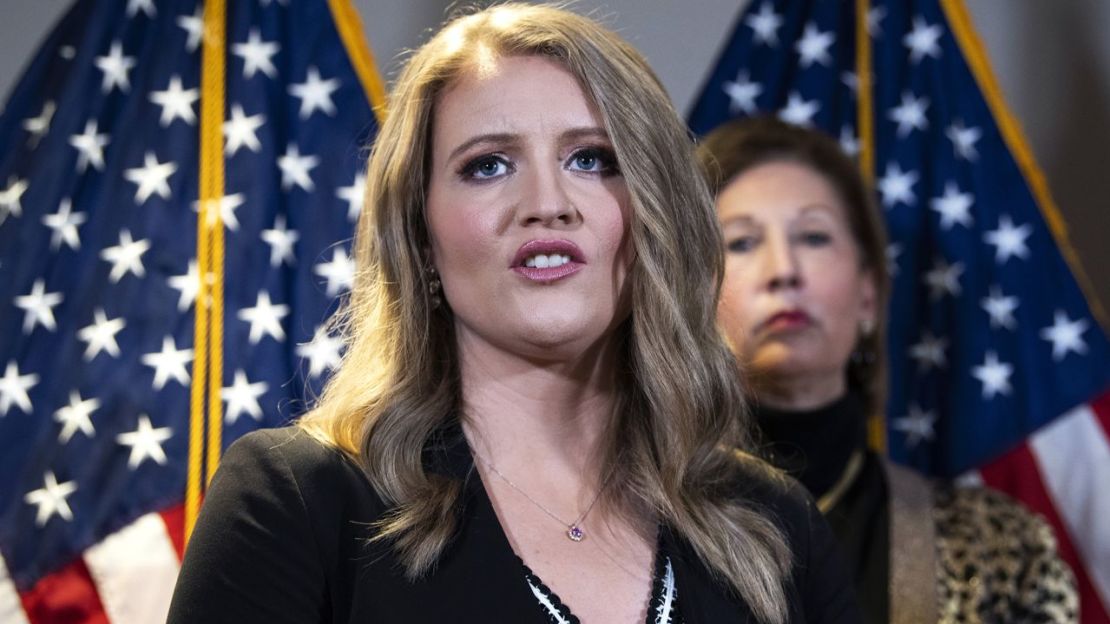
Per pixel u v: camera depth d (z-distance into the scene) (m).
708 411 2.06
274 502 1.78
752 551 2.00
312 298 3.00
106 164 2.96
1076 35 4.09
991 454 3.46
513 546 1.88
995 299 3.54
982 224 3.57
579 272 1.91
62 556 2.77
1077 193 4.08
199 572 1.73
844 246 3.16
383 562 1.78
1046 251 3.58
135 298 2.90
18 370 2.83
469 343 2.00
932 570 2.98
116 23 3.04
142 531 2.80
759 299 3.08
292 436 1.88
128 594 2.78
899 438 3.51
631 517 2.00
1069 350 3.52
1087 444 3.46
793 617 2.06
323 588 1.77
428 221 1.97
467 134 1.92
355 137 3.10
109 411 2.84
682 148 2.03
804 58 3.65
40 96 3.02
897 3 3.67
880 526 3.06
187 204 2.96
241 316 2.94
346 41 3.14
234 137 3.03
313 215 3.04
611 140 1.94
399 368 1.94
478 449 1.96
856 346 3.29
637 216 1.96
